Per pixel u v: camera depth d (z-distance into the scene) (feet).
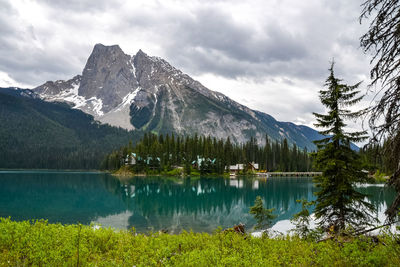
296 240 43.09
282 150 480.64
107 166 594.24
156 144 443.73
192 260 29.25
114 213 118.73
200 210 130.11
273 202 158.51
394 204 25.03
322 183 57.52
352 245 30.89
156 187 245.24
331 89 59.26
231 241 42.06
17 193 178.19
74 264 27.37
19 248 28.78
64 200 153.69
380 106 22.65
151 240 40.27
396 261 25.94
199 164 440.86
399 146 22.43
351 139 55.47
